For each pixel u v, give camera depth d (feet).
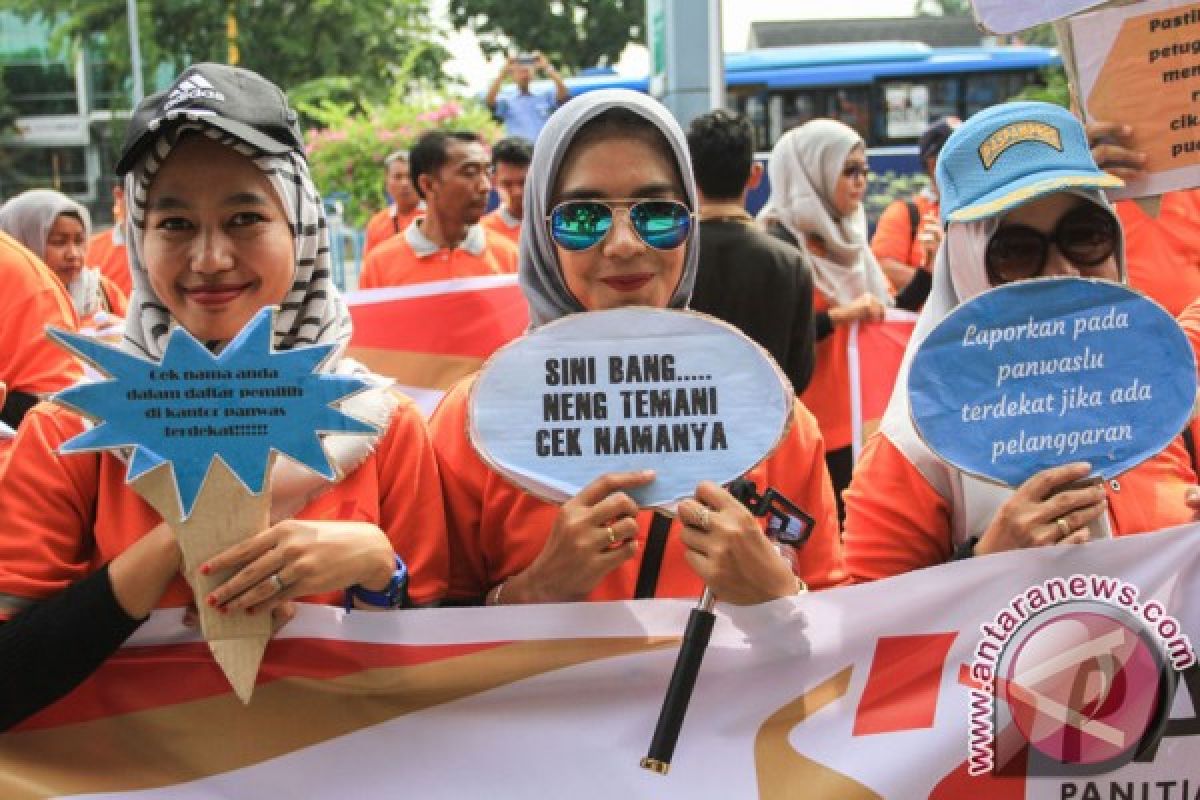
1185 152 8.47
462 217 20.47
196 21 83.97
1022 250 7.84
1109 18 8.52
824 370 16.88
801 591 7.07
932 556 7.78
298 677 6.72
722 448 6.77
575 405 6.78
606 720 6.91
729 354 6.82
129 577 6.22
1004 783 7.09
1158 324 7.02
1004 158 7.88
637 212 7.31
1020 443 7.02
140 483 6.13
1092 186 7.63
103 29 77.30
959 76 53.26
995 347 7.02
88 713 6.68
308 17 88.89
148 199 6.69
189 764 6.71
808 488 7.68
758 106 53.93
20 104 76.38
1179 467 8.34
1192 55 8.38
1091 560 7.06
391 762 6.81
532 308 7.89
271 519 6.67
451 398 7.78
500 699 6.87
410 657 6.81
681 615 6.93
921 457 7.70
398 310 16.05
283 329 6.99
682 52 21.75
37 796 6.59
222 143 6.56
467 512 7.52
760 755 6.93
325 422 6.18
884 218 22.59
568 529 6.61
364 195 49.85
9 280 11.94
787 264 14.51
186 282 6.68
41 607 6.31
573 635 6.88
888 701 7.02
